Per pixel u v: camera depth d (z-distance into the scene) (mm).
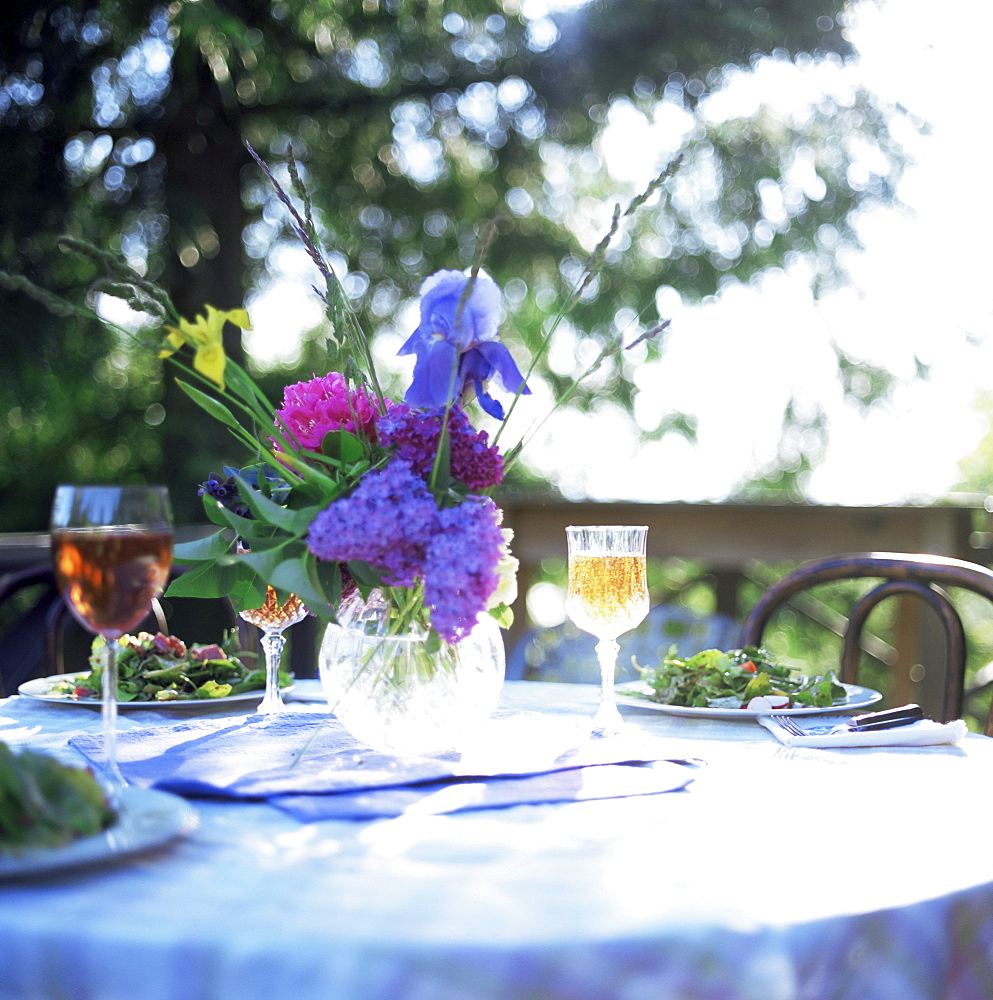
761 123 6297
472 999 543
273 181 1083
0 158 5297
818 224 6383
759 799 892
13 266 5430
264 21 5961
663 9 5586
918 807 870
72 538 842
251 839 754
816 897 647
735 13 5480
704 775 980
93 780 717
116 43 5387
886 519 3500
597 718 1215
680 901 626
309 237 1083
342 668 1004
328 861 703
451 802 855
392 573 945
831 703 1320
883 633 8508
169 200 5645
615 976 559
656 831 789
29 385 5586
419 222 6543
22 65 5250
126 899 620
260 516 1028
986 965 690
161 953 556
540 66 5926
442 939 554
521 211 6652
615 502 3527
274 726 1194
